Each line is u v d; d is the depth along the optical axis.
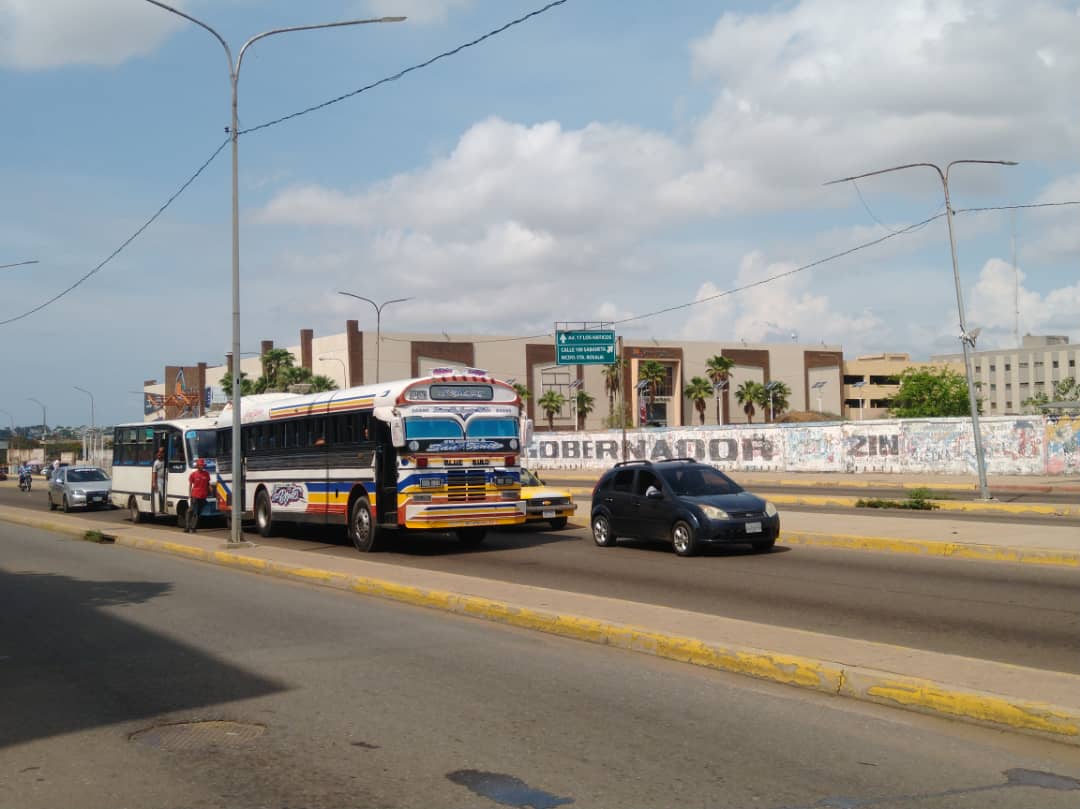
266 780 6.16
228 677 9.09
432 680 8.80
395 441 18.92
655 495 18.64
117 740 7.11
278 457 24.19
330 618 12.33
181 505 28.14
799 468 48.28
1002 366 149.12
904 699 7.62
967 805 5.57
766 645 9.23
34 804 5.78
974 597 12.48
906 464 43.81
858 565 15.97
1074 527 19.31
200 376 117.62
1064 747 6.62
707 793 5.80
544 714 7.60
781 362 119.62
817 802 5.64
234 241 21.27
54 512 39.25
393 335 99.12
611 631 10.27
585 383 109.19
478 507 19.69
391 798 5.80
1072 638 9.89
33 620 12.66
